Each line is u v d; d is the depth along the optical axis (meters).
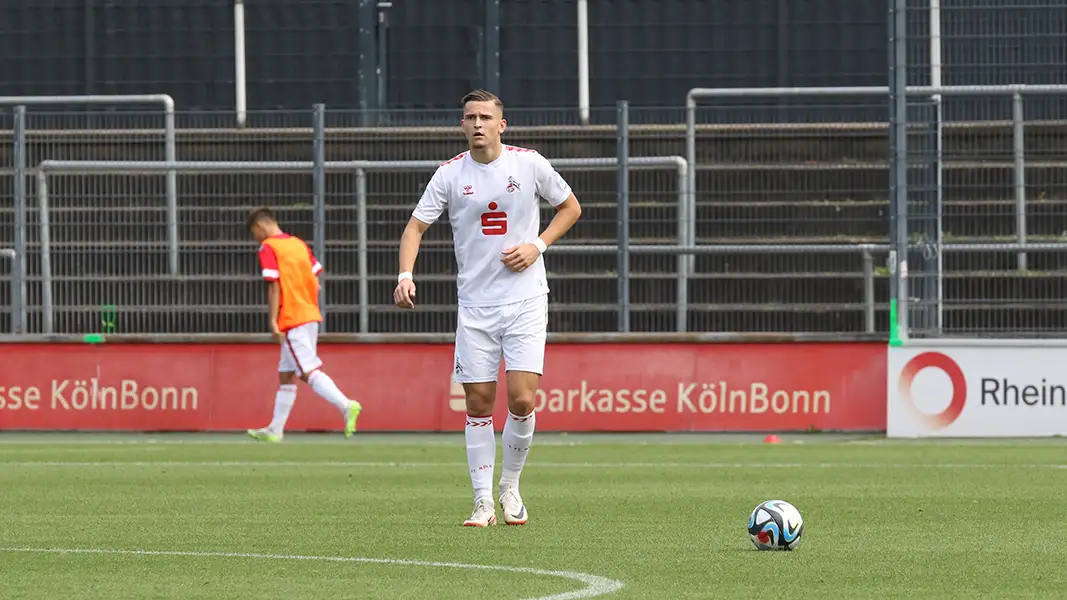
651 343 59.91
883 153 64.69
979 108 59.34
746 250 62.12
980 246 58.72
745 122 67.44
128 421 61.59
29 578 21.69
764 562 23.19
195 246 64.06
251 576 21.80
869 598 19.67
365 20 73.81
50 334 62.44
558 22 73.38
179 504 33.22
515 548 25.06
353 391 61.06
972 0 58.28
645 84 73.38
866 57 72.69
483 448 28.70
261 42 74.19
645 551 24.58
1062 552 24.55
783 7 72.88
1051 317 58.66
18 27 75.44
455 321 63.56
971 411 56.53
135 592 20.31
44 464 45.28
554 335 60.06
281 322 53.75
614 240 64.12
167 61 74.75
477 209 27.88
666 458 47.12
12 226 64.44
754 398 59.31
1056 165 59.62
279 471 42.59
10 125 64.88
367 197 63.53
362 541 26.12
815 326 63.12
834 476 40.25
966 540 26.28
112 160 64.12
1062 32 58.19
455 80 73.75
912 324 57.56
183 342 61.81
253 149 64.50
